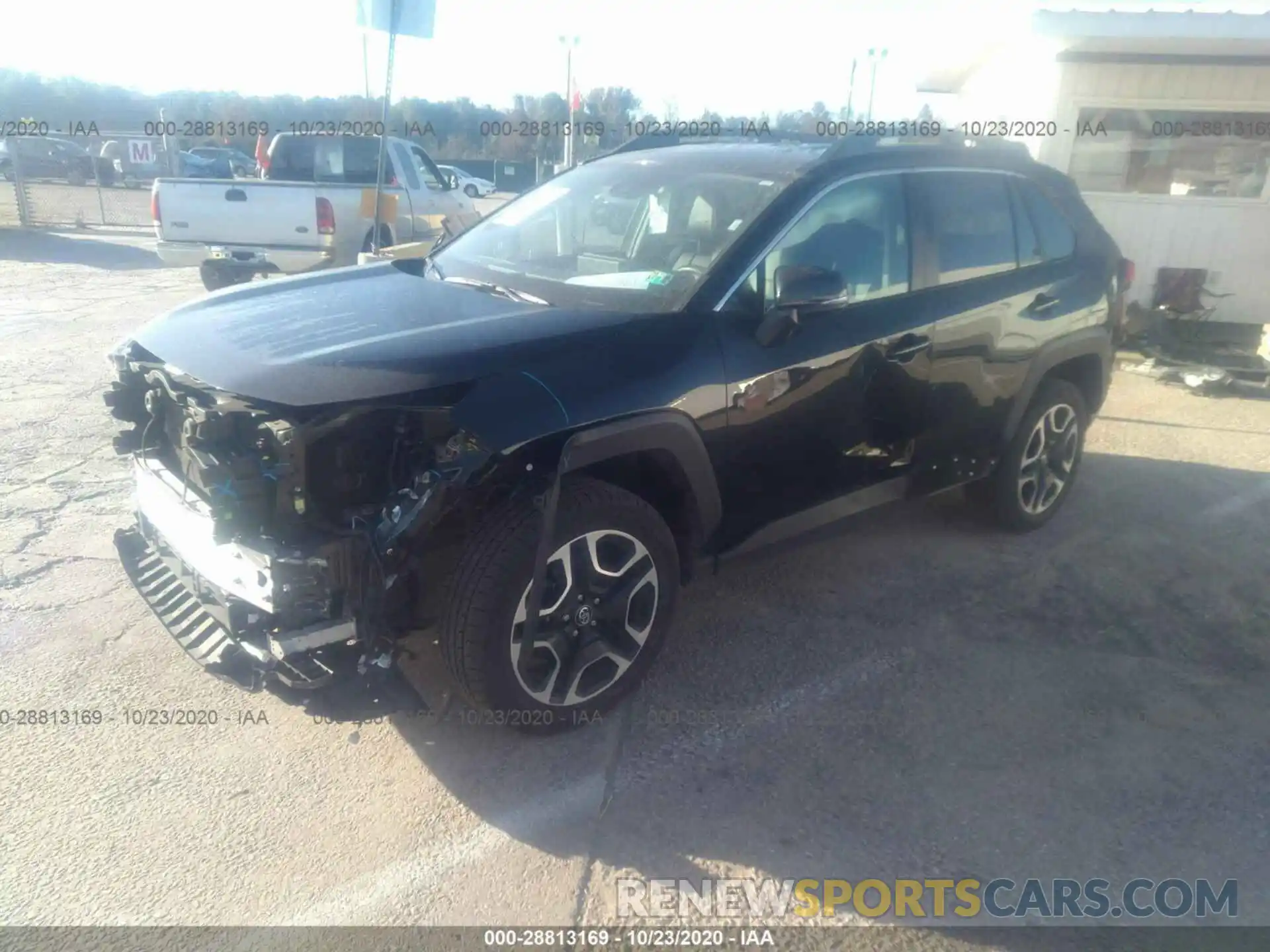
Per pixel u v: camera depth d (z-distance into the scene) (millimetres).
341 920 2600
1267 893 2779
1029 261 4746
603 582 3297
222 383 2957
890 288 4078
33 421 6465
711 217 3824
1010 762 3305
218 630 3146
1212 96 8977
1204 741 3445
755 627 4145
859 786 3168
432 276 4277
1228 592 4547
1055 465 5184
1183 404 7773
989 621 4238
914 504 5547
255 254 10781
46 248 15977
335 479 2885
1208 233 9383
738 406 3473
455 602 2977
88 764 3156
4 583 4258
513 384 2977
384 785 3115
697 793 3117
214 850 2822
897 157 4223
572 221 4270
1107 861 2881
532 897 2697
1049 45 8461
